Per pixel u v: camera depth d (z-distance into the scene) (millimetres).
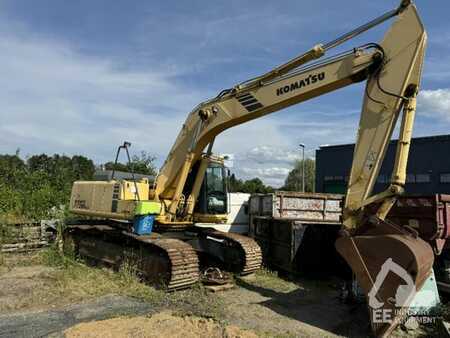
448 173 25906
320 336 5969
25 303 6965
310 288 9000
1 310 6617
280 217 12266
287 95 7723
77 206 11250
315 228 10289
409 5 6332
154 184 10172
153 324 6000
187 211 9891
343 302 7727
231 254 9984
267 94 8047
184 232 10422
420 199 8242
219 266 10391
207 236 10484
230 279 9102
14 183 21875
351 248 6184
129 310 6695
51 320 6156
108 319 6184
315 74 7320
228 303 7477
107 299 7332
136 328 5801
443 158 26234
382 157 6320
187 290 8203
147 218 9141
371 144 6430
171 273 7863
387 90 6375
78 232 11305
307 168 60719
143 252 8953
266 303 7625
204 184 10305
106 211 9977
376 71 6574
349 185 6539
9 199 17875
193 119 9477
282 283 9359
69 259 10531
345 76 6898
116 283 8336
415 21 6238
